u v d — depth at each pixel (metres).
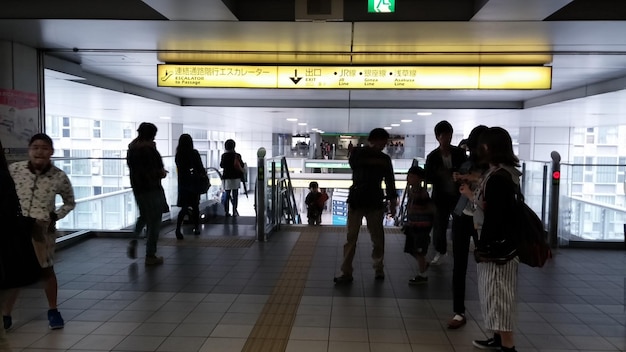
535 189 8.22
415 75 6.96
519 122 17.20
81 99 11.18
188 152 7.79
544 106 11.47
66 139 21.70
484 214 3.51
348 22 5.14
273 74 7.05
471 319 4.42
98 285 5.36
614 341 3.98
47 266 4.01
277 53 6.70
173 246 7.33
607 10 4.91
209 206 10.78
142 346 3.79
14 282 2.86
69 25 5.32
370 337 4.00
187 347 3.78
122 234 7.96
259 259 6.57
